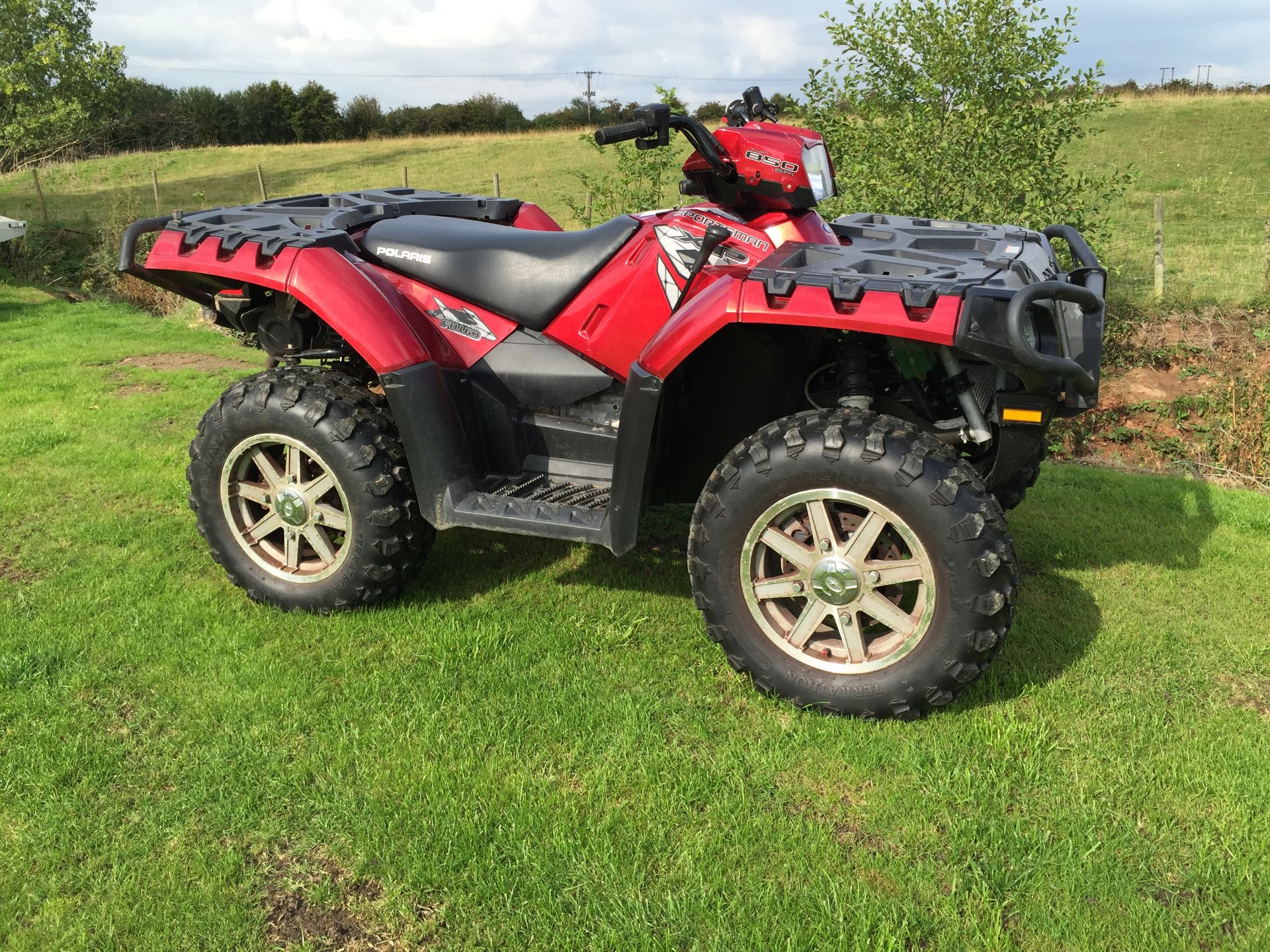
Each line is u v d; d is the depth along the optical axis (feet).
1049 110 20.80
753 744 8.05
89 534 12.44
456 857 6.64
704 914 6.20
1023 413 8.09
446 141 119.55
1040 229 20.59
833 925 6.10
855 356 8.71
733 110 11.00
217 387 20.88
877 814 7.20
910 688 8.09
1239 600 11.00
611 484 9.02
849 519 8.83
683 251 9.56
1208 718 8.52
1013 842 6.86
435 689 8.77
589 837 6.86
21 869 6.57
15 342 26.66
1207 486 15.60
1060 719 8.48
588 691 8.82
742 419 9.77
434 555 11.92
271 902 6.36
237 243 10.05
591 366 10.30
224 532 10.47
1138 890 6.48
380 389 12.85
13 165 67.05
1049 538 12.84
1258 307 25.66
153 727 8.21
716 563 8.47
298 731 8.18
